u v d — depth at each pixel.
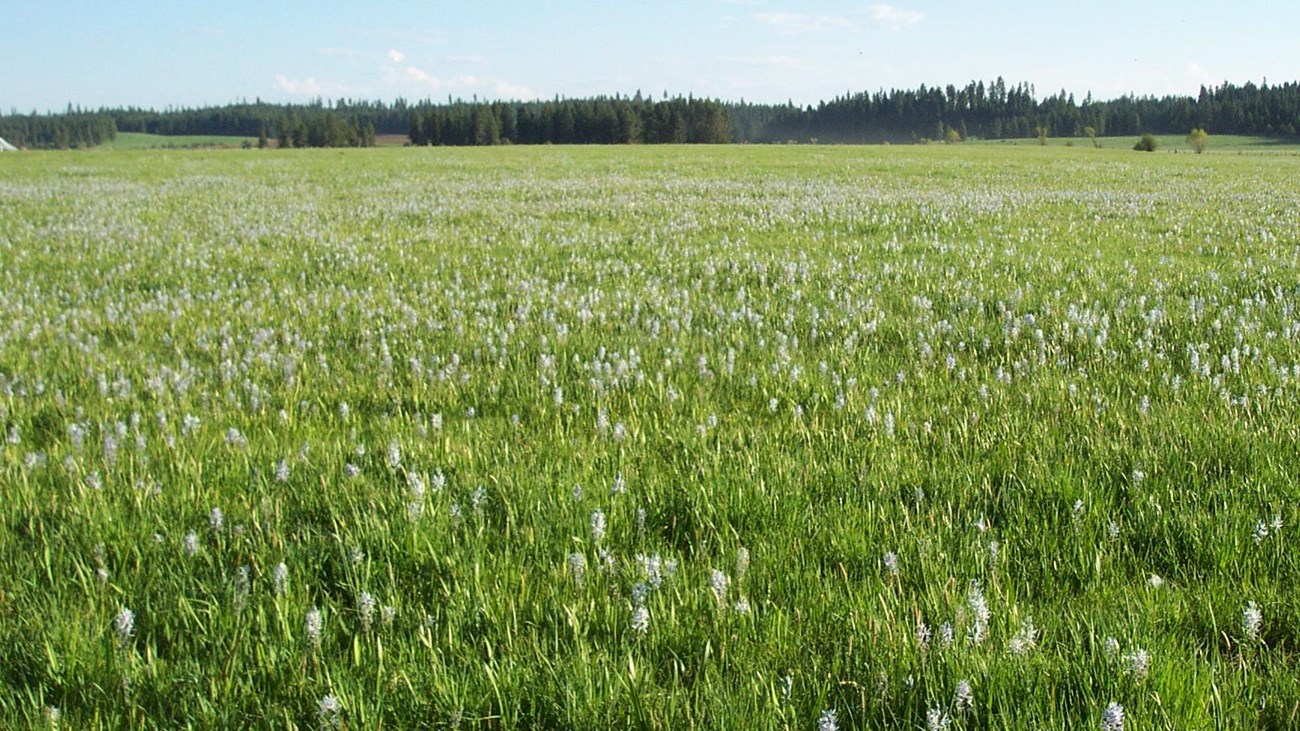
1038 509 4.01
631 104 151.25
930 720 2.51
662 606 3.18
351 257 12.93
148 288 10.79
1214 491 4.01
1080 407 5.39
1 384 6.24
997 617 3.09
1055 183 30.78
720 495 4.15
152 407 5.79
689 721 2.63
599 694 2.76
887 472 4.42
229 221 18.64
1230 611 3.15
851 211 19.89
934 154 61.84
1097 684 2.77
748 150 70.06
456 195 26.20
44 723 2.63
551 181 32.78
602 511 3.90
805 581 3.42
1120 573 3.45
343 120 144.25
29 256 13.32
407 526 3.79
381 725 2.65
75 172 41.19
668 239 15.07
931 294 9.62
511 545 3.75
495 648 3.05
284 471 4.32
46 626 3.12
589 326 8.23
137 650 3.08
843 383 6.20
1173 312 8.26
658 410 5.66
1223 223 16.86
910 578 3.46
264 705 2.78
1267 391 5.57
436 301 9.57
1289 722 2.60
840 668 2.88
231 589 3.31
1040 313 8.29
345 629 3.14
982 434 4.97
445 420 5.59
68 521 3.93
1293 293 8.95
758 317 8.22
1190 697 2.67
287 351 7.32
